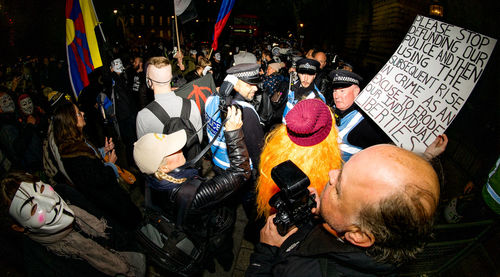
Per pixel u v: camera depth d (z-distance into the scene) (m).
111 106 4.64
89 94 4.73
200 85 2.91
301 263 0.93
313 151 1.49
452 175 4.11
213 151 2.47
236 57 2.90
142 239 1.68
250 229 2.72
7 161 2.96
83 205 1.85
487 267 1.79
